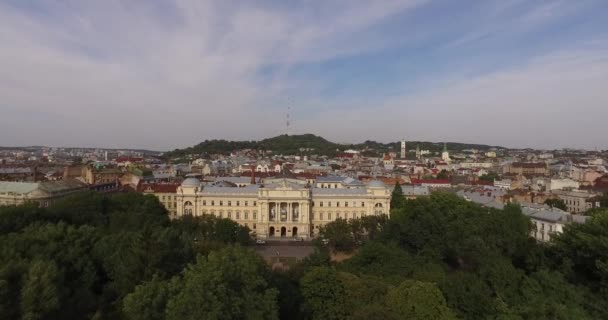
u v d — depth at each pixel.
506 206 184.25
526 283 112.12
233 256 96.12
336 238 190.00
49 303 83.00
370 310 89.12
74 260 108.44
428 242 161.62
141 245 104.00
